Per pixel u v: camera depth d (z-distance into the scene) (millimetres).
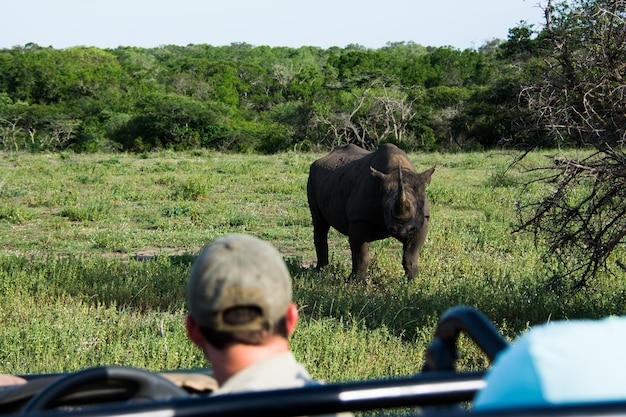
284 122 67125
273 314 2037
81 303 9109
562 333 1513
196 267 2074
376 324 8305
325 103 66188
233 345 2020
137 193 20516
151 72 105500
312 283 10039
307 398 1663
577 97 7723
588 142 7711
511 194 19719
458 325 2043
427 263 11766
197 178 22500
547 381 1411
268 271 2047
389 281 10586
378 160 10320
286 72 107625
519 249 13242
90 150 62406
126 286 9648
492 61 86625
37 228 15984
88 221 16719
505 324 8055
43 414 1637
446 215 17422
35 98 86938
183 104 63844
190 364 6988
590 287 9305
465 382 1739
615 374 1404
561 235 8328
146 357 7176
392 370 6879
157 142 63938
